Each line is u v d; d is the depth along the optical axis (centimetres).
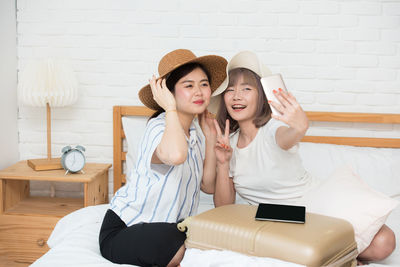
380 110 236
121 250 124
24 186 244
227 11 238
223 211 123
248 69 156
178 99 142
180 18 241
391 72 234
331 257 104
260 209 122
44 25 246
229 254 106
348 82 237
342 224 113
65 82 223
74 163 217
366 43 234
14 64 247
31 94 220
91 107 250
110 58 246
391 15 231
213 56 144
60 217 213
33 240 215
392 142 229
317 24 235
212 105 174
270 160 153
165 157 123
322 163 206
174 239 121
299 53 237
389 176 203
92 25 245
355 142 232
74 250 137
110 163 253
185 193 143
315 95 239
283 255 100
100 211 179
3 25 235
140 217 137
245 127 160
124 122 235
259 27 238
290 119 126
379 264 137
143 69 246
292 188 158
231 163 167
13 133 249
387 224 173
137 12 243
